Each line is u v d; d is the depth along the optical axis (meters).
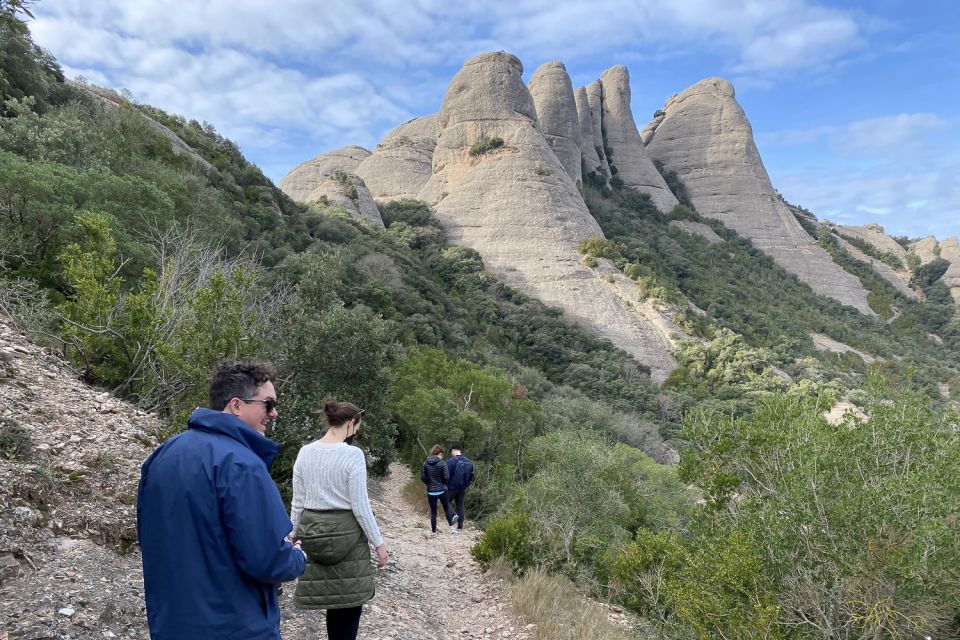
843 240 142.75
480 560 7.58
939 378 75.19
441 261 78.75
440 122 108.38
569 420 37.53
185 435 2.01
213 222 27.08
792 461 6.80
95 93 47.91
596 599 8.12
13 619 2.93
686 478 8.14
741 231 127.94
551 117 122.62
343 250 52.22
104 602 3.36
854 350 88.12
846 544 5.44
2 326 7.30
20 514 3.71
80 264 7.96
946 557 5.12
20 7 14.24
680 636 6.04
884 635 5.62
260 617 1.96
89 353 7.36
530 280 80.12
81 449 4.88
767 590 5.59
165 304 8.41
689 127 143.25
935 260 127.12
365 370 10.57
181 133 55.72
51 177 15.09
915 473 5.96
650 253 92.25
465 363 29.45
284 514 2.00
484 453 20.72
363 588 3.36
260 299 11.98
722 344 67.75
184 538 1.84
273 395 2.32
